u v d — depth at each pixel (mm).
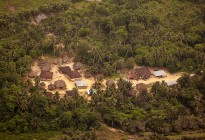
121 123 156000
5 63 174375
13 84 164000
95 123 155375
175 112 162125
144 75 187500
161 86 174750
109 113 159875
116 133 155125
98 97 165375
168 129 156250
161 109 164500
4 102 155250
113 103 162750
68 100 161625
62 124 153625
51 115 154625
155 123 157375
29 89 167500
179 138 154125
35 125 150375
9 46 187625
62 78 184375
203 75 180000
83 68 191500
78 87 178000
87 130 153750
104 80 185125
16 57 182750
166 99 170750
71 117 154500
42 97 159125
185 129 159875
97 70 187125
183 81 179375
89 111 157750
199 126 161250
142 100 170000
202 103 169500
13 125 148375
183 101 172250
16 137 145125
